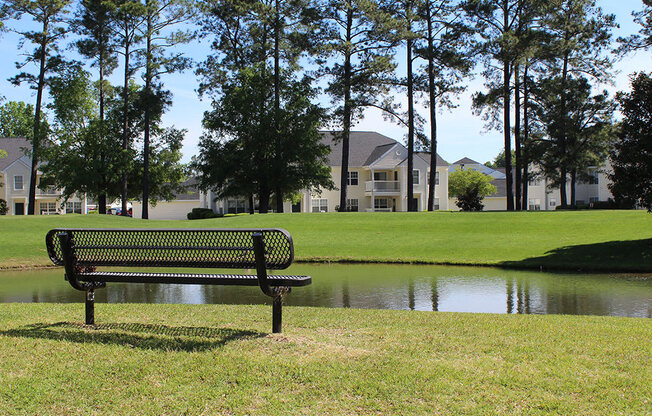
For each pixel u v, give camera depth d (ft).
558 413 11.89
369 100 117.08
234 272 47.09
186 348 16.84
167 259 21.35
